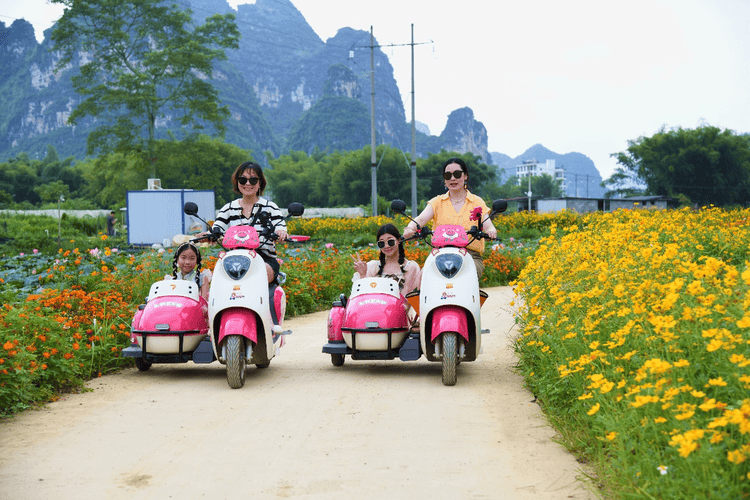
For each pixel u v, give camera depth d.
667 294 3.98
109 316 7.38
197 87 52.88
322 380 6.21
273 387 5.91
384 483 3.52
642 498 2.86
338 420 4.75
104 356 6.74
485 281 15.93
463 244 6.14
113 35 50.62
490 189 134.25
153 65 52.28
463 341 6.10
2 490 3.47
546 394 4.87
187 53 51.31
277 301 6.50
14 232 32.19
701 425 3.08
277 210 6.65
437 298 5.86
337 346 6.33
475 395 5.46
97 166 52.97
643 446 3.20
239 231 6.14
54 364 5.75
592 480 3.44
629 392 3.45
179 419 4.84
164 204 30.02
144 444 4.25
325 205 119.38
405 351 6.16
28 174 123.19
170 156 52.53
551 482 3.49
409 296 6.33
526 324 6.34
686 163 88.12
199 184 54.12
